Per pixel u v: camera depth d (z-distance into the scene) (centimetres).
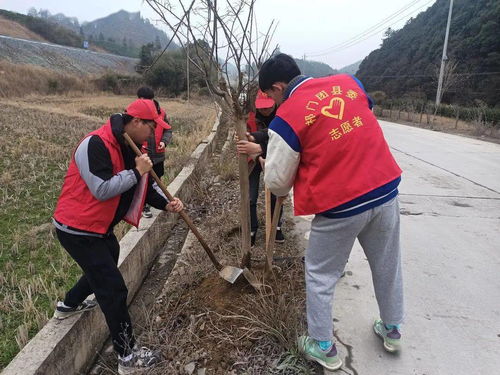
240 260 353
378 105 3997
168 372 247
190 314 298
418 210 540
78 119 1388
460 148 1188
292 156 217
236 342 266
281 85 237
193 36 274
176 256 434
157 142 462
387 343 257
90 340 277
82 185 231
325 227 223
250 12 285
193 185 629
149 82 3394
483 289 336
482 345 269
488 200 595
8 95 2548
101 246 242
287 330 259
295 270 346
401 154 1022
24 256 397
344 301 315
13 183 616
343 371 246
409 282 344
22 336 270
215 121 1466
